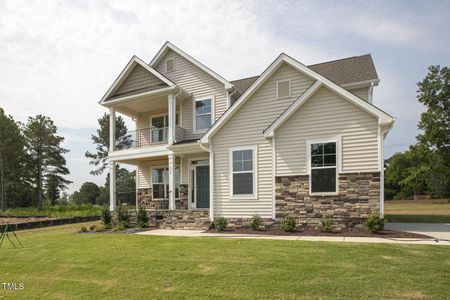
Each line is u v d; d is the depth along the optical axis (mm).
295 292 4422
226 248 7012
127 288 5066
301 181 9883
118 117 41094
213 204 11391
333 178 9469
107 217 12648
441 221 12656
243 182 11023
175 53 15805
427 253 6016
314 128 9828
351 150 9281
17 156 38812
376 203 8867
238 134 11406
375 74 12297
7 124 36531
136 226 12227
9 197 40812
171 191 13805
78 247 8008
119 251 7234
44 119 43188
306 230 9258
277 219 10141
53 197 46812
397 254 5969
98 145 43438
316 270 5191
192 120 15078
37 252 7789
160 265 5965
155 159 16344
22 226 14977
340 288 4457
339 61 14867
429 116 26781
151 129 16000
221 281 5000
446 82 26625
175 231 10641
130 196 20688
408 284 4492
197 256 6434
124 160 16375
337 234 8461
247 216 10805
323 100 9750
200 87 15078
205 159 14703
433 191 39188
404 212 19828
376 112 8891
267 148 10820
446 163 26688
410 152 42656
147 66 15148
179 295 4641
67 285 5449
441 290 4273
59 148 45750
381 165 8883
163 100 15359
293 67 11273
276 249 6688
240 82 16875
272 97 11367
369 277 4797
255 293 4488
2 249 8500
